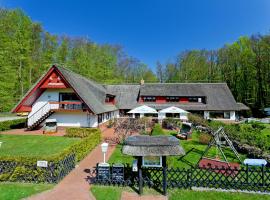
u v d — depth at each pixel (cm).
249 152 1738
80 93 2745
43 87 2852
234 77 5916
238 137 2019
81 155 1567
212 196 1026
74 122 2981
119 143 2136
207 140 2148
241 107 4141
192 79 6681
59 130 2944
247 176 1093
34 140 2247
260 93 5391
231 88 5972
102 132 2814
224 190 1088
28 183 1156
